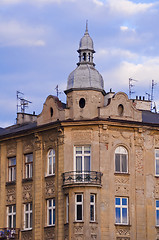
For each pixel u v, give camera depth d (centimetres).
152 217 7112
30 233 7319
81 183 6769
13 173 7806
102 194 6881
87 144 6975
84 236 6700
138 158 7150
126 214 6988
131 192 7031
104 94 7281
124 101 7169
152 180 7200
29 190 7456
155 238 7075
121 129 7112
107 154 6988
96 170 6919
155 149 7312
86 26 7494
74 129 7031
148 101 8119
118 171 7044
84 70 7219
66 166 6994
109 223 6850
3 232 7406
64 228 6869
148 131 7269
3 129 8500
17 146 7756
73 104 7112
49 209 7181
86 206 6744
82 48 7362
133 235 6950
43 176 7275
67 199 6912
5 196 7762
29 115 8469
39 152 7381
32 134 7519
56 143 7150
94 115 7062
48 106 7344
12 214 7662
